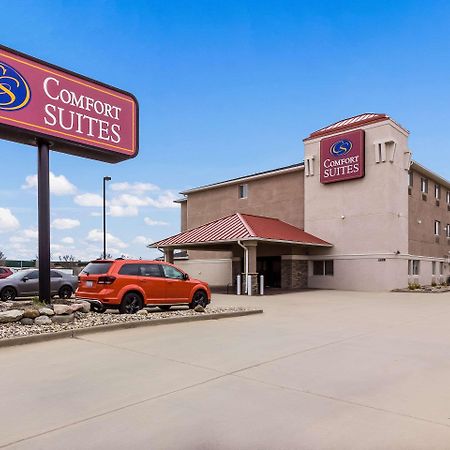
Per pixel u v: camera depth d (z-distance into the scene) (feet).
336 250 92.43
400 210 90.48
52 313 34.73
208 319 42.27
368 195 88.89
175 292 46.85
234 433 14.70
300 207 100.63
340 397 18.45
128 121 44.37
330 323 40.52
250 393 18.95
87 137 40.86
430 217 107.86
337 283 91.56
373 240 87.61
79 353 26.68
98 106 41.96
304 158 99.09
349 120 97.86
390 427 15.25
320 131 97.96
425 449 13.56
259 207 108.88
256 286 77.97
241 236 78.18
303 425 15.39
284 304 59.62
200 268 121.08
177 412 16.61
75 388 19.61
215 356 25.93
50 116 38.29
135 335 32.91
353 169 89.92
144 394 18.76
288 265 93.86
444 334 34.47
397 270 88.33
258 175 107.86
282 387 19.83
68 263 133.59
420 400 18.15
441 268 114.11
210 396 18.51
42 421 15.72
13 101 35.99
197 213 124.26
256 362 24.48
